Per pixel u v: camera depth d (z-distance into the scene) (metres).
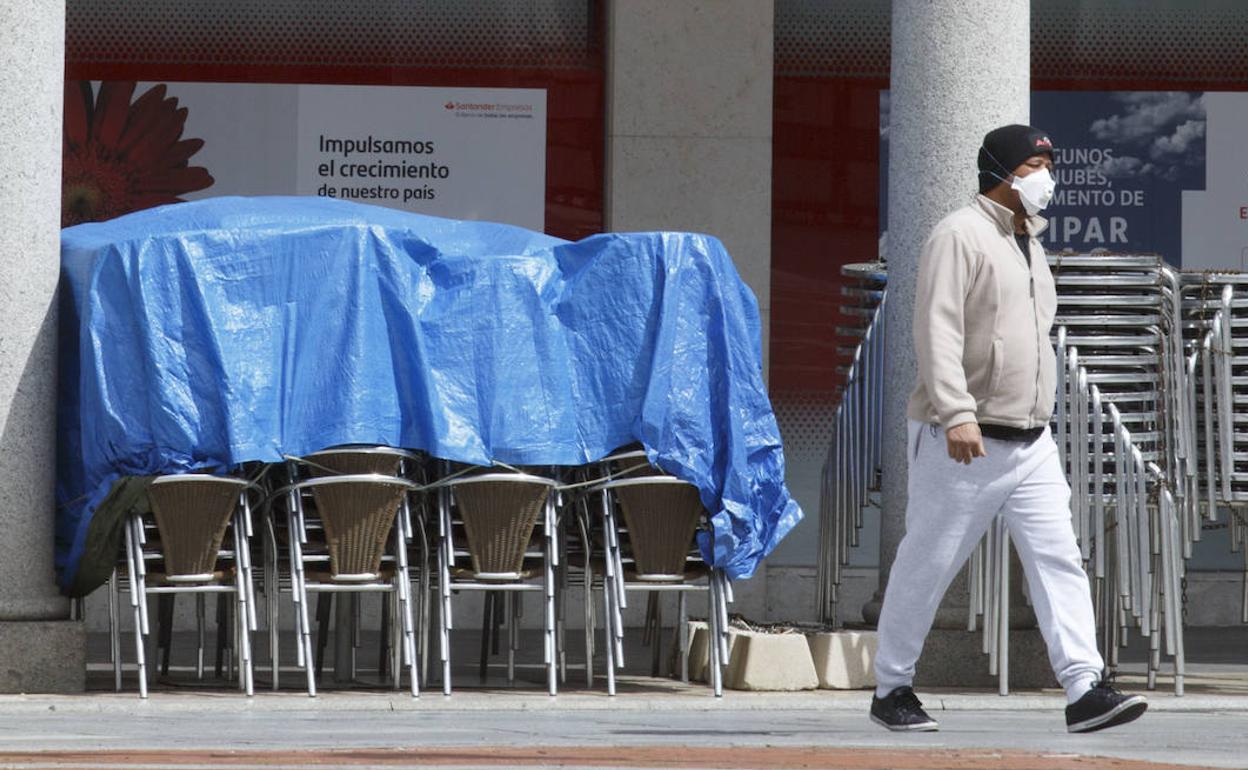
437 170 46.06
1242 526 37.34
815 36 46.44
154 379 29.14
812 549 46.28
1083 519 30.81
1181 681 31.14
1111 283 31.16
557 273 30.83
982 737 23.42
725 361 30.52
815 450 46.16
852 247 46.41
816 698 30.66
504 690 31.64
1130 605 31.06
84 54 45.19
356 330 29.64
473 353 30.06
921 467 23.31
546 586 30.28
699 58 45.50
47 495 30.55
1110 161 47.12
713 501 30.48
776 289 46.22
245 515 29.70
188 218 31.16
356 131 45.88
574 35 46.34
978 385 23.12
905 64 32.88
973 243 23.14
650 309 30.45
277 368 29.47
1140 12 47.22
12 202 30.16
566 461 30.08
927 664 32.44
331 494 29.42
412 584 35.50
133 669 35.28
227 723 25.61
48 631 30.12
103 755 19.30
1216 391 31.83
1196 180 47.22
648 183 45.38
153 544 30.52
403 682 32.91
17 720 26.22
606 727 25.09
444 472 30.55
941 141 32.47
